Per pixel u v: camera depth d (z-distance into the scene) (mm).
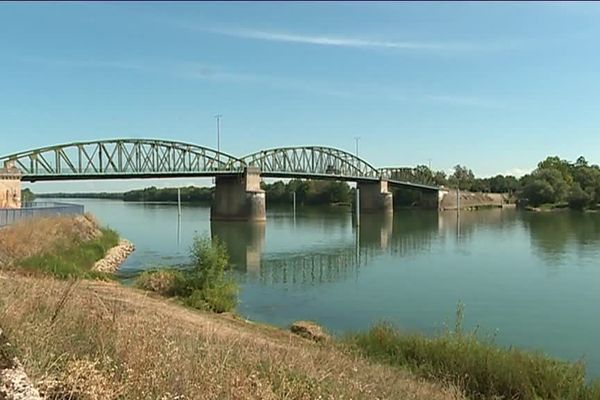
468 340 15406
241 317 24375
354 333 19078
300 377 7336
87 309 8273
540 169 179625
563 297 33750
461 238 76500
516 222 108250
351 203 180250
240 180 116938
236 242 72562
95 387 4645
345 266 49844
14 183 74750
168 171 108938
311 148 150375
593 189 149750
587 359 20141
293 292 35219
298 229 95375
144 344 6191
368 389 8141
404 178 176875
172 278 26266
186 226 98062
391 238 78438
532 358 14055
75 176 92875
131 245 57625
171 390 5184
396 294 34781
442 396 10508
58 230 38531
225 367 6445
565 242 67875
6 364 4059
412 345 15180
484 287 37594
